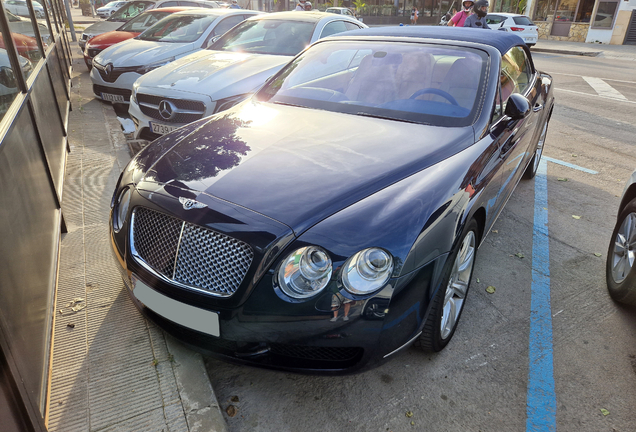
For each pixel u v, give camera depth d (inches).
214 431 69.3
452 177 80.7
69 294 96.9
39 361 69.2
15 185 79.8
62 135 167.9
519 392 82.5
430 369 86.7
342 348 69.2
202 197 70.8
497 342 95.0
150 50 243.9
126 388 75.4
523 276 120.4
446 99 104.1
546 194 177.9
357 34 132.3
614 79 446.6
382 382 83.1
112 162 173.6
